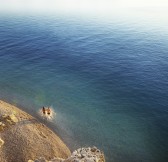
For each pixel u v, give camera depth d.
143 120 36.84
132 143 32.38
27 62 61.28
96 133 34.31
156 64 57.59
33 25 116.25
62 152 30.12
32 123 35.09
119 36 91.25
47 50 71.56
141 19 157.62
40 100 42.53
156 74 51.69
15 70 55.69
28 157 27.98
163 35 93.44
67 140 32.72
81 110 39.72
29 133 32.28
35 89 46.56
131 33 98.50
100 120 37.19
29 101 42.03
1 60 62.72
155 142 32.50
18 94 44.44
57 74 53.50
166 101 41.25
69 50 71.38
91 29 108.50
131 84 47.56
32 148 29.47
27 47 74.94
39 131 33.44
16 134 31.48
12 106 39.84
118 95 43.88
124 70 54.47
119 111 39.28
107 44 78.25
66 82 49.56
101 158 22.98
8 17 151.00
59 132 34.16
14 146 29.30
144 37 89.00
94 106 40.78
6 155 27.86
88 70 55.31
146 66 56.44
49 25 118.31
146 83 47.72
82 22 135.00
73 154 23.22
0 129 31.78
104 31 103.12
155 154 30.50
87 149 23.95
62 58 64.00
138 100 41.97
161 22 139.88
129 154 30.58
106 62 60.06
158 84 47.16
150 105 40.34
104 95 44.12
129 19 156.75
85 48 73.56
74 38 87.69
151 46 74.50
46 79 50.94
